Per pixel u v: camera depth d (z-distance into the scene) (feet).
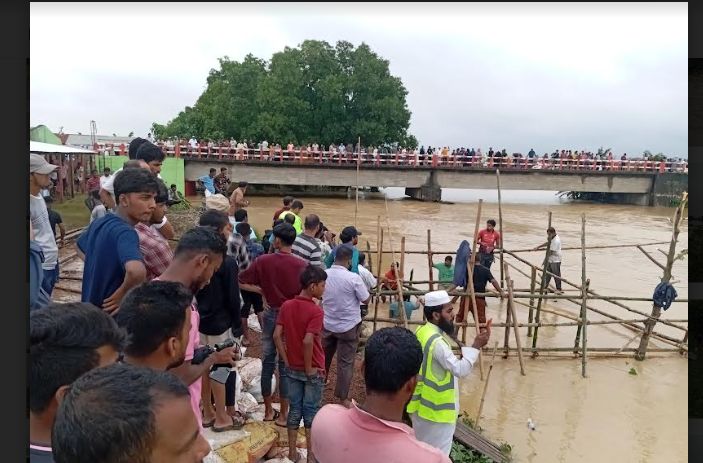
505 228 85.46
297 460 15.44
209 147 111.24
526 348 29.86
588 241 74.33
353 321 19.79
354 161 118.52
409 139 154.30
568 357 30.53
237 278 14.96
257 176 113.70
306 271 15.08
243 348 23.50
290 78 137.59
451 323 14.40
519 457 20.15
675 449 21.01
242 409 17.30
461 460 18.13
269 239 32.53
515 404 24.68
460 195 159.33
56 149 47.52
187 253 9.71
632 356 30.66
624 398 25.50
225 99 144.97
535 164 125.49
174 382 4.78
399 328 7.88
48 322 5.89
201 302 14.57
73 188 69.92
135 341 7.26
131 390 4.46
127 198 11.20
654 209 121.49
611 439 21.67
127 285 10.43
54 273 16.33
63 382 5.71
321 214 94.32
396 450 6.77
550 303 42.96
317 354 15.24
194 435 4.73
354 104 146.92
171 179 102.42
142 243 13.65
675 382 27.48
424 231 77.66
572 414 23.80
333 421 7.39
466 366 13.42
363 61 143.43
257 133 138.72
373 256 55.98
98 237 11.11
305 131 143.02
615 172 125.08
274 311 17.02
